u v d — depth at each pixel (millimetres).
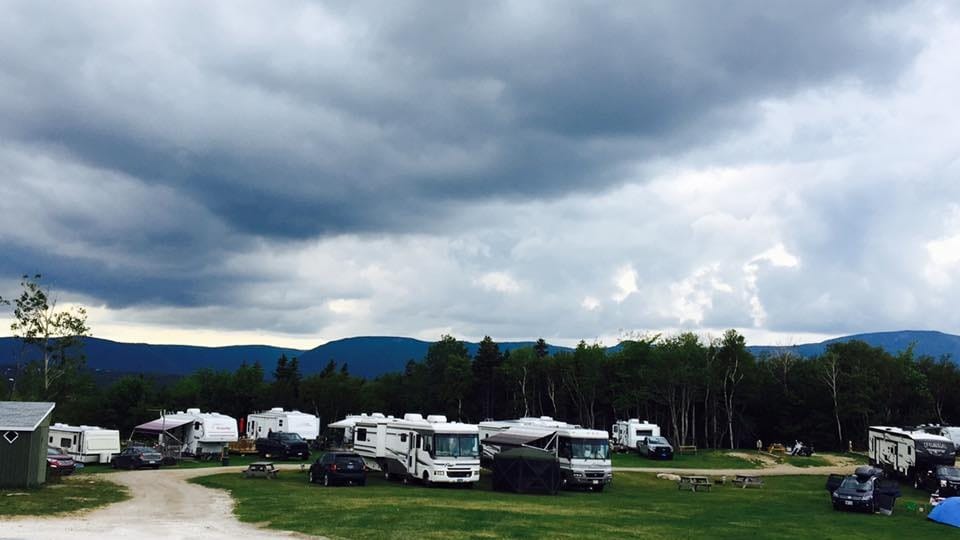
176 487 33938
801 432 88750
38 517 22500
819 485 47188
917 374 90188
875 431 53750
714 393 90188
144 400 104062
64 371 71875
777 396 92312
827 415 87875
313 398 109750
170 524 21359
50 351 71250
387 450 39094
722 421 95562
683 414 86750
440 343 111562
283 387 113375
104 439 49719
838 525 27531
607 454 39000
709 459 62875
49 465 37656
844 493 33312
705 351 87750
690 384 84750
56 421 74125
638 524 24328
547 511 26594
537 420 46062
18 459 31875
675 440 84625
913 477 46250
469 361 106688
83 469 44844
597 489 39062
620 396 90188
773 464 62094
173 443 53688
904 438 47750
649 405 97000
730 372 88625
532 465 35281
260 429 60000
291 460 53031
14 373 72188
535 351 106812
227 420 54438
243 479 37781
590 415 97250
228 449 57125
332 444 57719
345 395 109500
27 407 34312
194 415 54562
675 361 83625
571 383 97812
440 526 21375
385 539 19016
